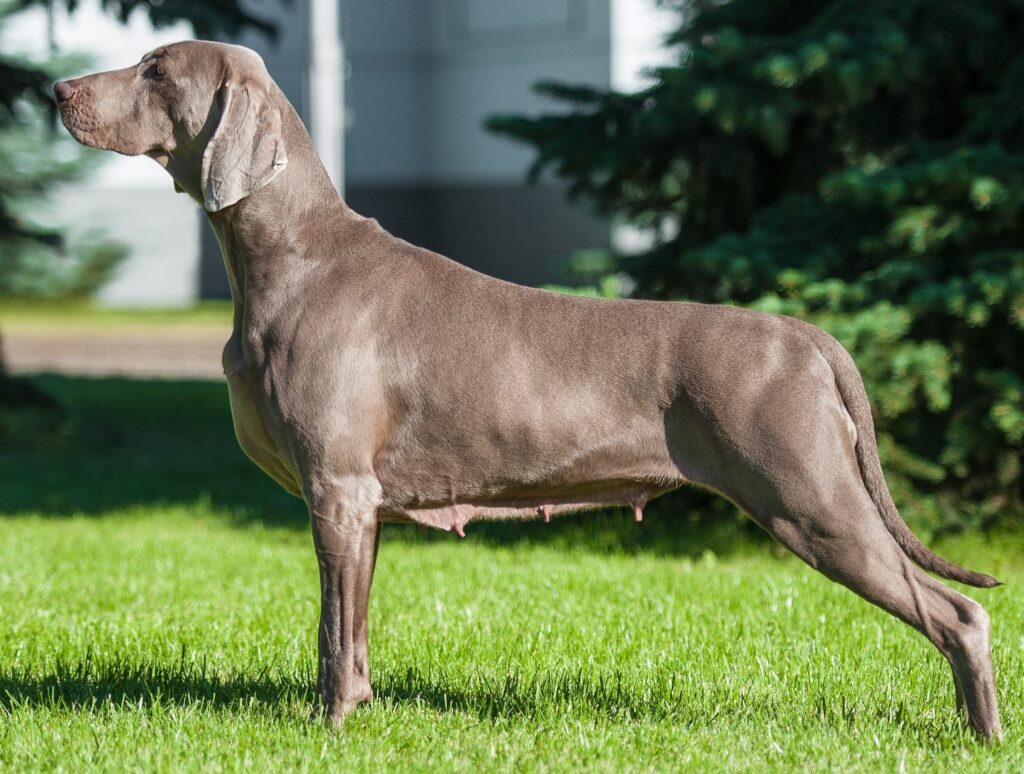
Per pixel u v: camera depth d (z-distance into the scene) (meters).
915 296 10.75
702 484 5.49
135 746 5.57
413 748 5.59
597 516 13.09
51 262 40.81
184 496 15.52
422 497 5.72
